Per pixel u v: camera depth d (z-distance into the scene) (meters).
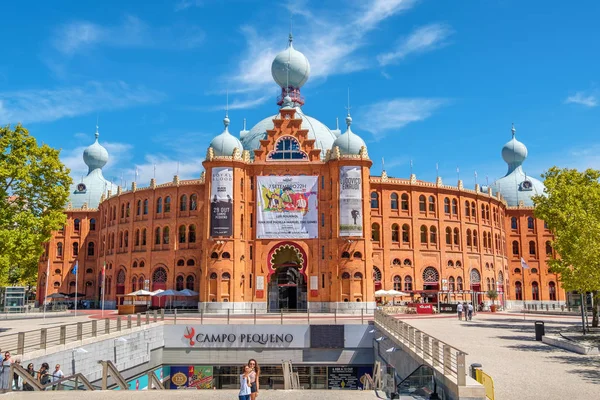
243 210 69.38
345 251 66.62
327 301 67.50
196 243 72.50
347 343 48.56
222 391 23.14
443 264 77.56
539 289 94.12
